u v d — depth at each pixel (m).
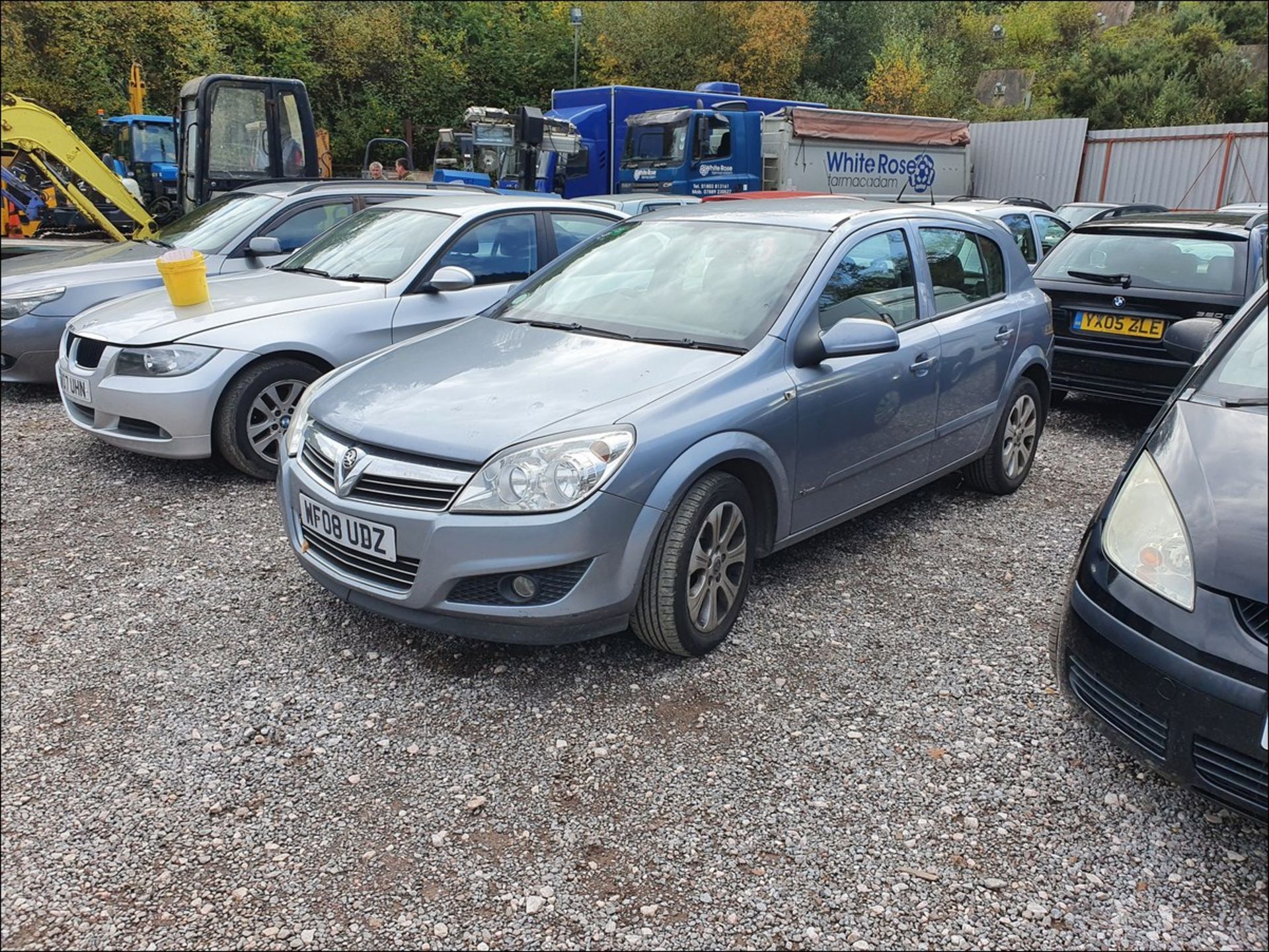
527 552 2.94
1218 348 3.09
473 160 16.52
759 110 18.75
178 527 4.67
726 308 3.80
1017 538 4.71
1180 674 2.34
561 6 33.59
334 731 3.01
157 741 2.96
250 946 2.19
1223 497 2.47
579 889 2.36
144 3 26.41
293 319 5.29
